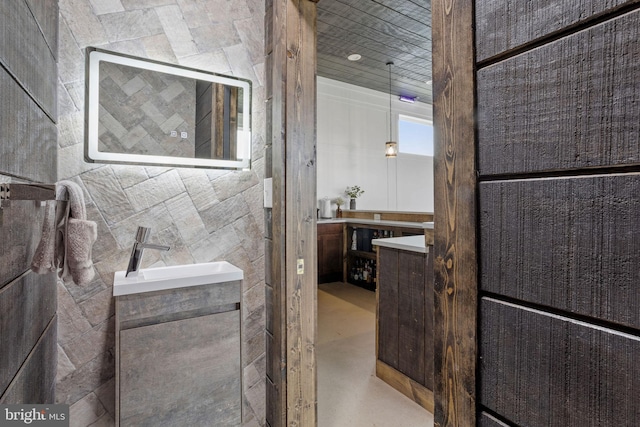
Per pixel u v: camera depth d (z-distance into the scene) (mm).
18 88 868
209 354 1385
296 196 1540
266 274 1728
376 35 3768
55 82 1240
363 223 4621
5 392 786
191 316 1367
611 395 475
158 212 1489
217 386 1399
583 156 500
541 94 550
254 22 1719
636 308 448
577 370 513
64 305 1289
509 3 595
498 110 614
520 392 589
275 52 1562
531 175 567
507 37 597
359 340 2900
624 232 458
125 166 1422
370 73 4984
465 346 677
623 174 459
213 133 1610
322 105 5266
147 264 1469
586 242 499
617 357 468
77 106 1325
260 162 1741
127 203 1423
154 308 1289
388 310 2244
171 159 1512
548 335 549
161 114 1490
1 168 754
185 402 1334
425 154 6578
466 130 668
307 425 1579
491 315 633
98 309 1354
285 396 1530
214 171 1620
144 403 1260
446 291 716
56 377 1259
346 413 1903
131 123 1428
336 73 4996
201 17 1581
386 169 5984
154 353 1279
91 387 1338
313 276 1596
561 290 530
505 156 604
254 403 1703
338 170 5457
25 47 920
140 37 1447
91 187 1352
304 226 1566
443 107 717
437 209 734
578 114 505
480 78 645
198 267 1543
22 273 904
